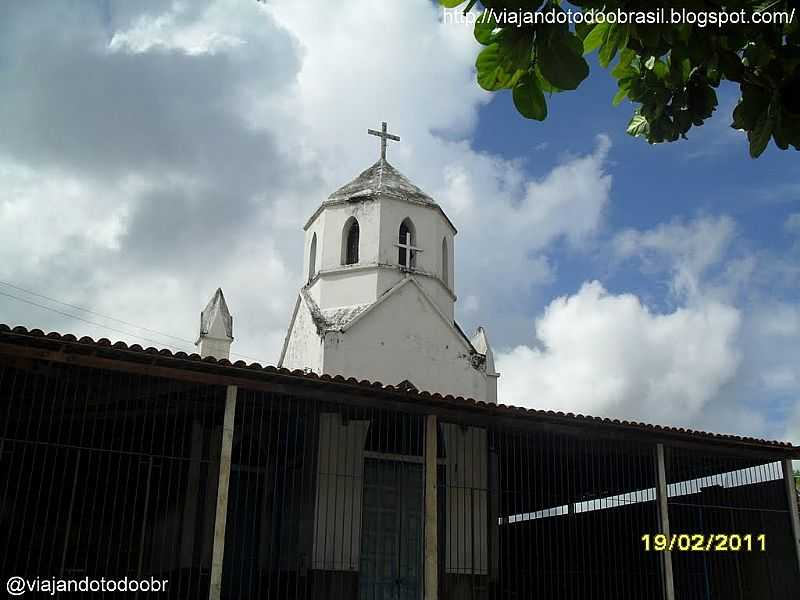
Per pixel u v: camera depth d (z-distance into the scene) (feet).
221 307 64.49
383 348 57.57
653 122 13.08
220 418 45.47
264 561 44.47
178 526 42.11
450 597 47.88
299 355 60.85
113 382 36.14
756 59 11.23
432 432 38.68
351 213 63.72
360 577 46.16
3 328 29.40
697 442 45.85
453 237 69.36
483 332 68.33
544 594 43.42
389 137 70.28
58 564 39.32
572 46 10.48
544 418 40.81
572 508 46.24
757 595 47.19
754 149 11.59
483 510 50.93
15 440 32.04
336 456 45.96
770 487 49.26
